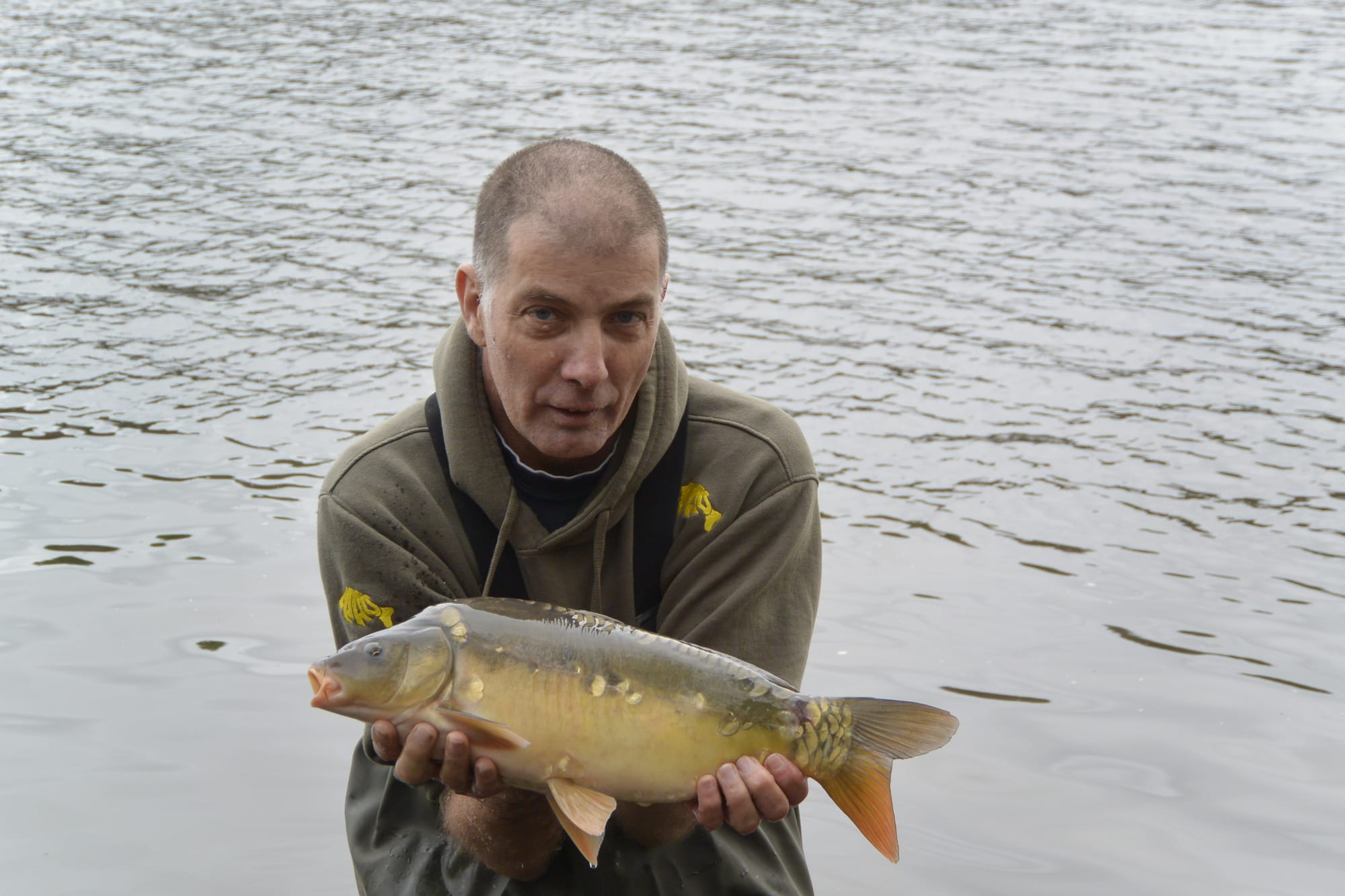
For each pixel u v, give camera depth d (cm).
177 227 1035
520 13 1978
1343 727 476
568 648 268
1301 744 465
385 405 735
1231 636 533
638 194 284
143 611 528
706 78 1570
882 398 755
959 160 1254
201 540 585
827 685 493
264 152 1247
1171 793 438
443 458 325
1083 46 1761
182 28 1825
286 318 861
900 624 537
